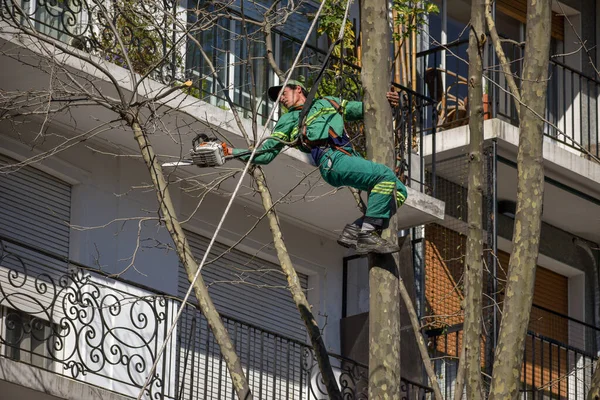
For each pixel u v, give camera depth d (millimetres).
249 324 18203
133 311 18141
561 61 25469
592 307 24766
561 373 24250
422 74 22453
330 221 20766
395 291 12375
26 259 16609
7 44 16297
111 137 18500
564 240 24594
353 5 21375
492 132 21312
